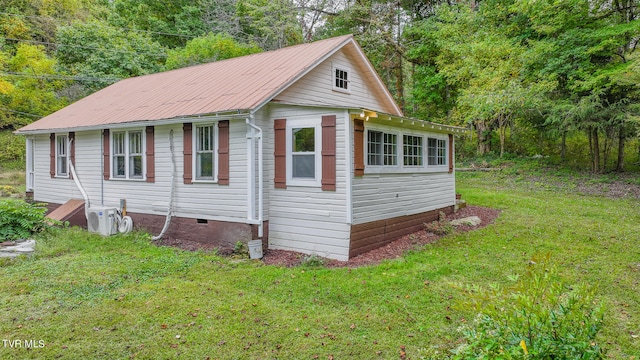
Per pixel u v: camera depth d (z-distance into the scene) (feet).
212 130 27.27
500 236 27.14
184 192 28.73
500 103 46.70
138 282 19.21
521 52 48.73
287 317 15.05
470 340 8.61
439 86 65.00
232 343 13.12
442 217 32.40
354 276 19.65
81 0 105.40
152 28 92.99
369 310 15.58
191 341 13.26
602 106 44.65
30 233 28.71
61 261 22.88
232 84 29.99
